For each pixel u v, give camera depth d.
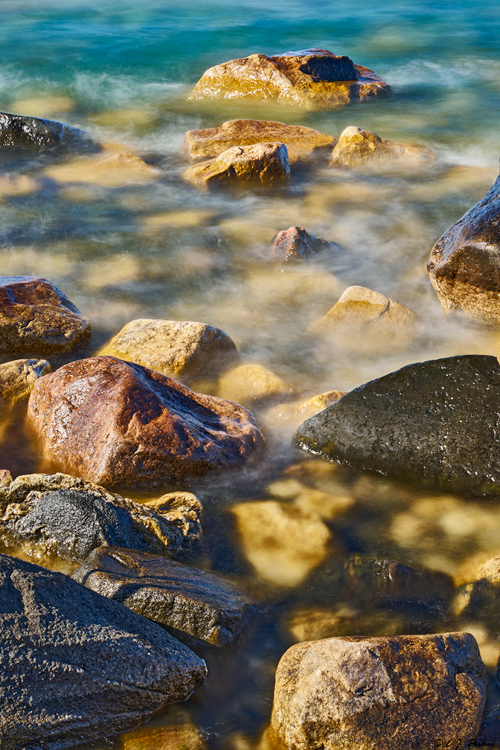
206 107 15.20
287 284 7.60
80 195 10.22
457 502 4.40
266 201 10.12
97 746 2.97
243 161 10.29
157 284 7.63
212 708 3.14
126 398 4.50
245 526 4.16
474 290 6.14
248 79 15.49
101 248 8.51
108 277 7.75
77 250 8.45
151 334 5.79
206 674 3.20
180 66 18.30
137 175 11.05
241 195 10.34
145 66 18.23
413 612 3.60
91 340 6.38
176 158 12.03
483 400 4.57
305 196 10.34
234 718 3.10
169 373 5.54
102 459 4.37
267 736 3.03
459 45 20.95
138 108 14.99
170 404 4.75
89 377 4.71
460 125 14.07
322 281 7.61
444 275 6.27
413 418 4.65
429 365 4.75
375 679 2.94
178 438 4.45
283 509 4.30
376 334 6.38
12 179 10.61
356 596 3.70
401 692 2.93
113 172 11.15
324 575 3.84
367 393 4.80
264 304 7.21
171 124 13.98
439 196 10.38
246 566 3.91
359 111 15.05
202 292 7.46
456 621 3.55
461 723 2.91
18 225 9.13
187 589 3.47
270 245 8.42
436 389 4.68
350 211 9.80
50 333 5.97
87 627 3.06
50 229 9.04
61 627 3.01
